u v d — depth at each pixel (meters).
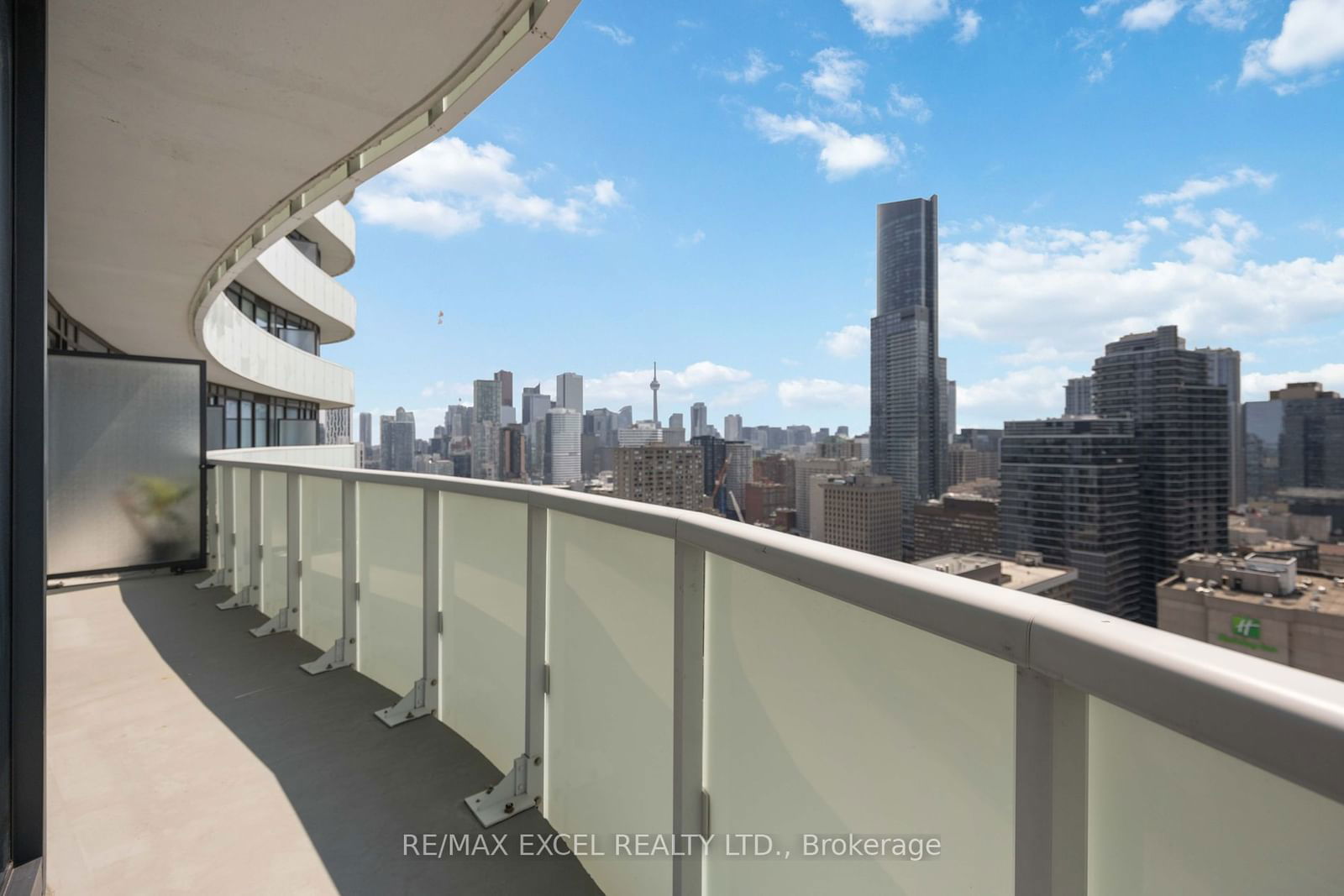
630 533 1.49
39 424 1.46
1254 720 0.37
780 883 1.01
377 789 1.96
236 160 3.15
